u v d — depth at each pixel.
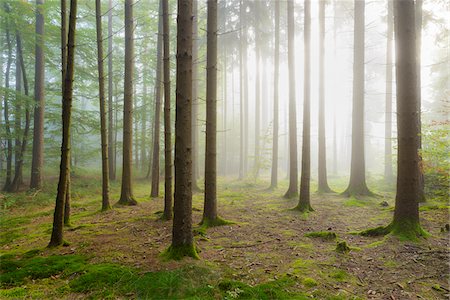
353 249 5.20
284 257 4.96
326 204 9.64
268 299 3.53
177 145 4.84
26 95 12.83
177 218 4.88
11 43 14.37
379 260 4.68
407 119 5.68
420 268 4.32
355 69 11.30
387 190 12.26
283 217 8.03
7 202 10.76
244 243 5.79
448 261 4.48
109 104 17.23
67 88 5.71
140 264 4.62
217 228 6.97
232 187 15.20
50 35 14.23
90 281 4.07
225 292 3.71
